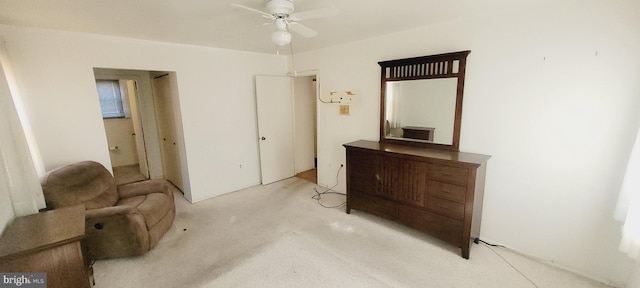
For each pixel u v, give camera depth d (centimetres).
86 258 211
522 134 230
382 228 289
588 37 193
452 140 269
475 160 226
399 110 307
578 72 199
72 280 160
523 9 216
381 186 286
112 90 526
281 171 465
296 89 478
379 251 246
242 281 209
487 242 262
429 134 286
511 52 226
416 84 289
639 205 161
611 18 183
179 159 388
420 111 290
